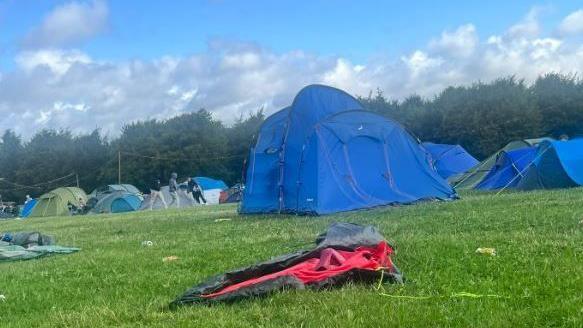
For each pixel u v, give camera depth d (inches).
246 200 797.9
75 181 3193.9
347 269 256.1
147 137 3102.9
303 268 264.1
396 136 753.6
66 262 415.5
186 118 3238.2
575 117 2549.2
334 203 685.3
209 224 669.9
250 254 378.9
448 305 219.0
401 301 226.8
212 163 3051.2
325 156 701.9
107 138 3366.1
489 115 2519.7
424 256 313.3
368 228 306.3
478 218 479.2
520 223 428.5
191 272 331.3
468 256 305.7
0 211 2114.9
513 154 954.1
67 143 3437.5
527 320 196.2
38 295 298.5
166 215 1011.3
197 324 215.3
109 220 1006.4
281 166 742.5
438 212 565.9
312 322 207.0
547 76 2800.2
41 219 1435.8
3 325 245.1
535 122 2493.8
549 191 757.3
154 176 3031.5
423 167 757.9
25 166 3250.5
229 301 243.0
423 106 2893.7
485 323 195.6
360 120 738.2
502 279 254.5
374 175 721.6
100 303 268.8
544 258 285.7
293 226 550.0
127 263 381.7
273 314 219.8
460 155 1390.3
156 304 255.3
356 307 220.7
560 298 217.6
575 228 380.2
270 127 800.9
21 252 479.2
